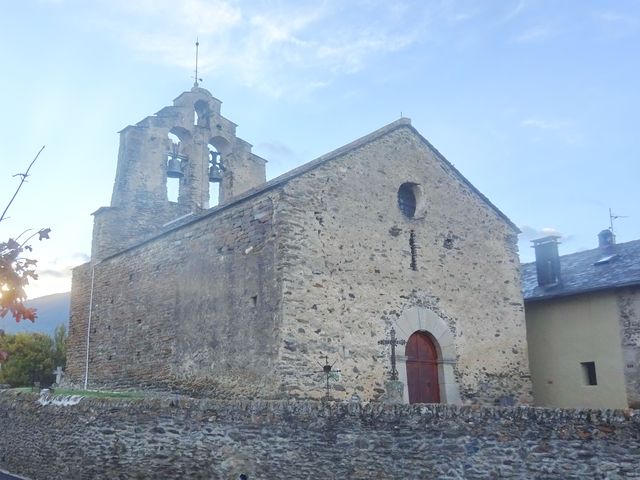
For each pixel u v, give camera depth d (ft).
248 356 40.78
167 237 52.13
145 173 65.36
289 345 38.60
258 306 40.96
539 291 58.39
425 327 46.21
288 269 39.73
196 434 32.40
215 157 68.08
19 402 43.88
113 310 57.88
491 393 48.85
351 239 43.73
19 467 42.06
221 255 45.42
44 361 98.99
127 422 35.09
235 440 31.17
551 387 55.72
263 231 41.98
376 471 27.63
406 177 48.75
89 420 37.06
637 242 58.49
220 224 46.26
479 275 51.34
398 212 47.44
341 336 41.24
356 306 42.63
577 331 54.44
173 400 33.86
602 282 52.95
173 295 49.60
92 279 62.64
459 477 25.95
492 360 49.85
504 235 54.49
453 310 48.52
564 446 24.07
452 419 26.68
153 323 51.37
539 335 57.62
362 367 41.73
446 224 50.31
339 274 42.34
